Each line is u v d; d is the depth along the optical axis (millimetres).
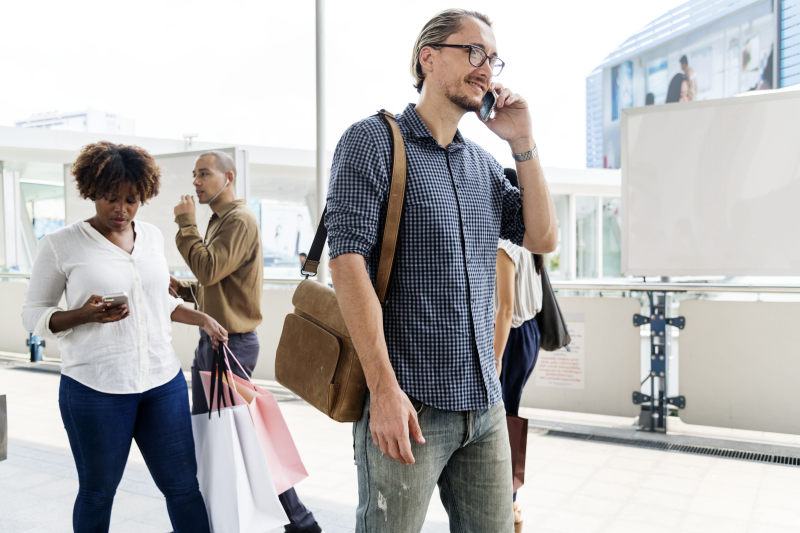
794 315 4340
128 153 2143
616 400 4859
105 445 2059
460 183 1473
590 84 42719
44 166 11930
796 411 4355
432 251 1392
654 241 4895
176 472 2207
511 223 1688
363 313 1301
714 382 4574
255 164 12984
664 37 37750
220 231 3396
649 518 3158
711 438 4590
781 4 29078
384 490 1391
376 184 1362
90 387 2049
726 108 4648
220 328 2469
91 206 6973
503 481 1526
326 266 6289
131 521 3105
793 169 4500
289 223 13891
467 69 1422
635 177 4926
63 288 2146
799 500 3393
